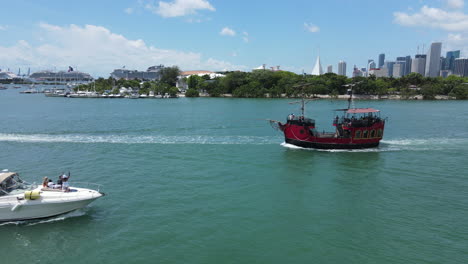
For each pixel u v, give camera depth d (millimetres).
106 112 129125
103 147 61781
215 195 37531
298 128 62031
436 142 68062
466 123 96938
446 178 44344
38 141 66812
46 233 28438
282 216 32312
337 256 25562
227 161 52531
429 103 181125
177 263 24500
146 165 49562
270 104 172000
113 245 26781
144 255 25453
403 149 61531
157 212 32719
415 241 27688
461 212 33344
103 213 32344
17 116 111375
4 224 29625
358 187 40812
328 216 32406
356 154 57688
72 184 40250
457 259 25078
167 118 108375
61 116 112812
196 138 71875
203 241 27500
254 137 73562
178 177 43906
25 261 24688
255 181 42750
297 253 25922
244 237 28219
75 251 25953
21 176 43438
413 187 40844
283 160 53344
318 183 42281
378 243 27375
